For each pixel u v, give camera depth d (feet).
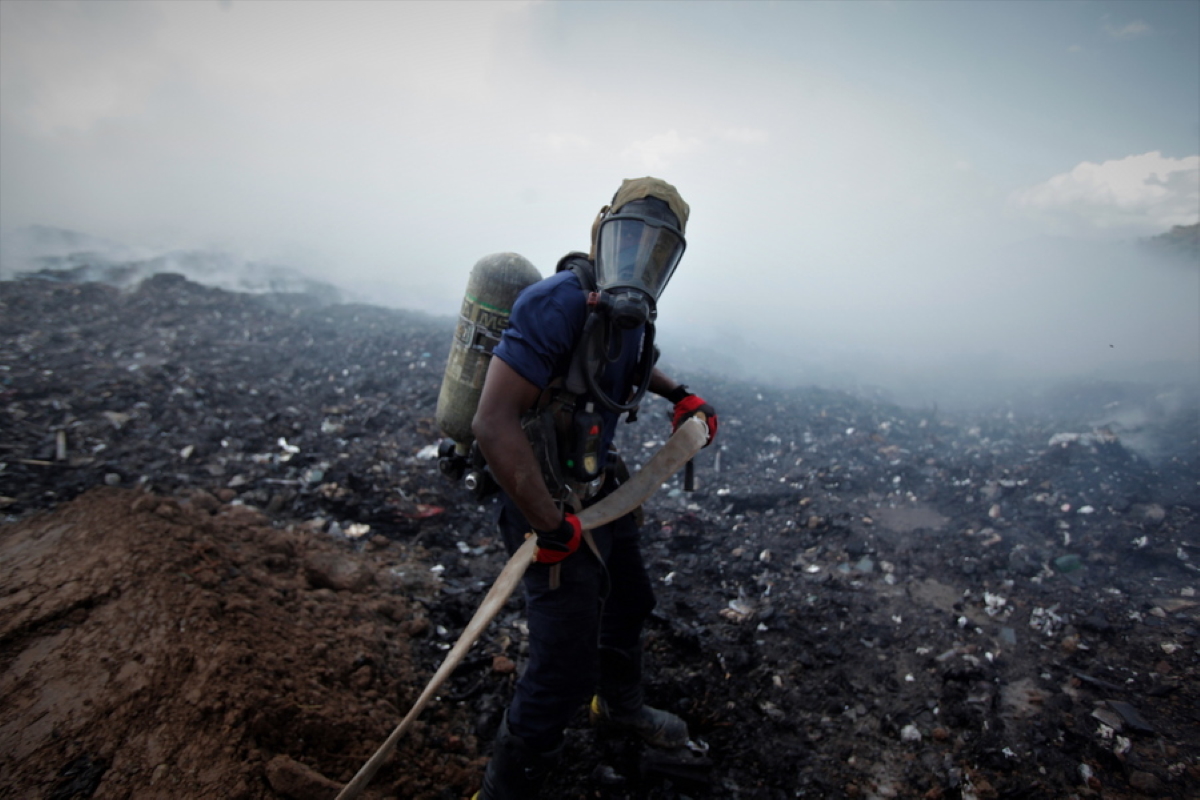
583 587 4.93
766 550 10.82
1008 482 12.83
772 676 7.62
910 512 12.53
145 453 11.90
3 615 5.59
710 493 13.16
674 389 6.11
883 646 8.20
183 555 6.93
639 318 4.25
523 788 5.08
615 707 6.17
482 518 11.18
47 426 12.42
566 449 4.67
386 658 7.05
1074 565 9.93
